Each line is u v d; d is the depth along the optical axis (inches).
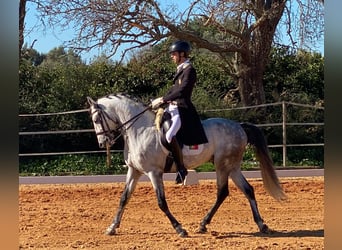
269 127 762.8
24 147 742.5
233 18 725.9
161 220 365.7
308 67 869.2
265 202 434.9
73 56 760.3
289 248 270.2
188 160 316.2
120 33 684.7
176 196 463.5
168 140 304.3
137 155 314.8
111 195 475.5
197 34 796.6
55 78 798.5
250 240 295.9
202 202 435.5
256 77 796.6
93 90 785.6
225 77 854.5
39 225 347.6
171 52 314.0
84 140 753.0
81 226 344.8
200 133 312.8
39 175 650.8
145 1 676.7
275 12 723.4
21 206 422.3
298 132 765.9
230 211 398.3
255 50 786.2
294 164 700.0
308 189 494.0
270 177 334.0
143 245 283.1
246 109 771.4
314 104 800.3
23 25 743.7
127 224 352.2
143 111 319.3
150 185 523.8
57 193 486.0
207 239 299.7
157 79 828.0
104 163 693.3
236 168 331.6
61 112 700.0
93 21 673.6
